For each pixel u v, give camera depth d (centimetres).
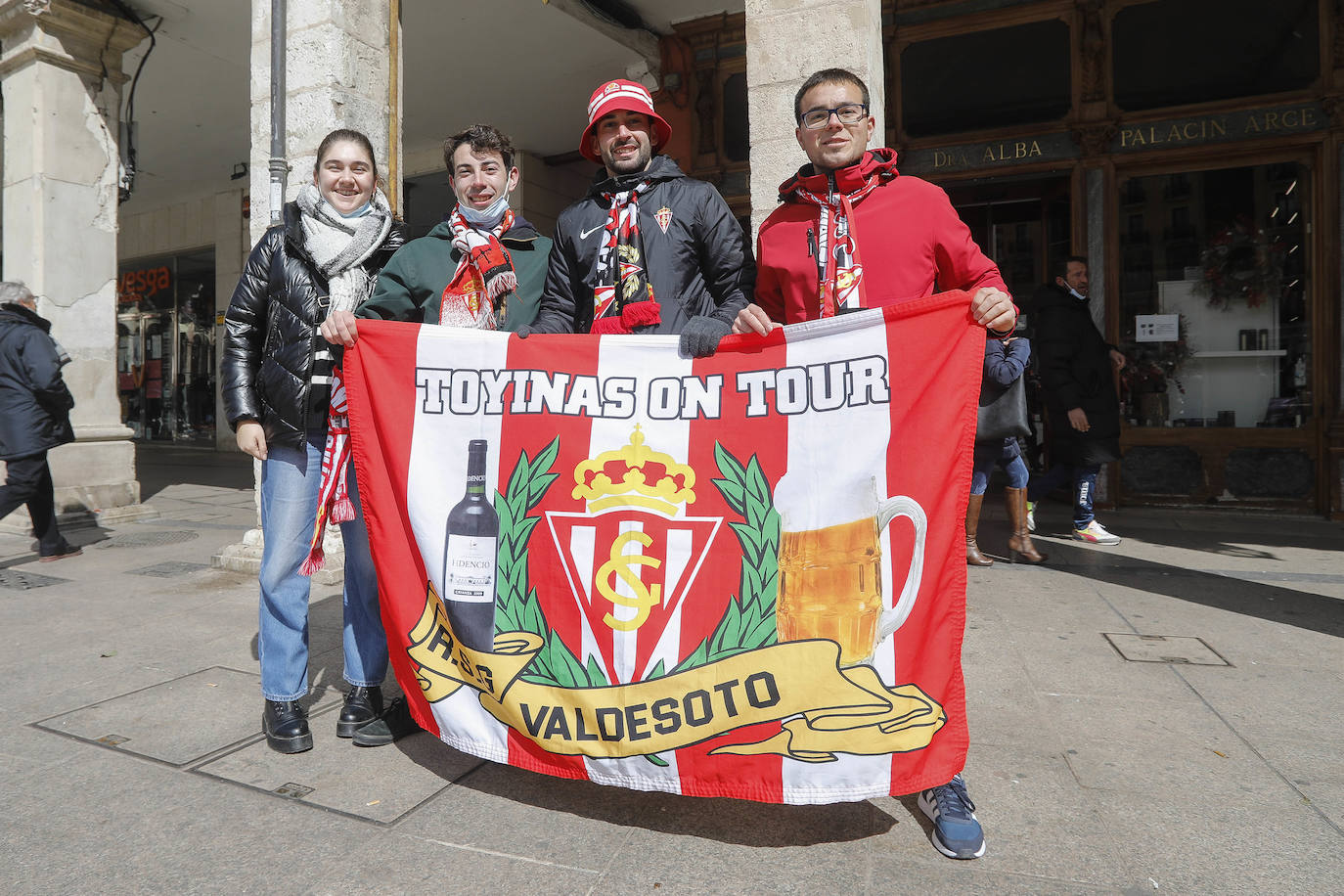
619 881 183
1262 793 220
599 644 209
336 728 267
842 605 196
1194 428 695
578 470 217
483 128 258
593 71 880
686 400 213
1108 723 268
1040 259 749
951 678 190
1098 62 689
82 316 698
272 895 179
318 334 257
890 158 221
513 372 227
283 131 457
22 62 677
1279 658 329
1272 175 668
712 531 206
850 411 200
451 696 224
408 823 209
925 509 192
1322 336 650
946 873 185
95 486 691
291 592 257
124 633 374
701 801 221
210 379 1508
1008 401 461
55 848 198
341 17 468
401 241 283
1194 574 473
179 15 776
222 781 233
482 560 222
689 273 242
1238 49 660
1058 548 554
